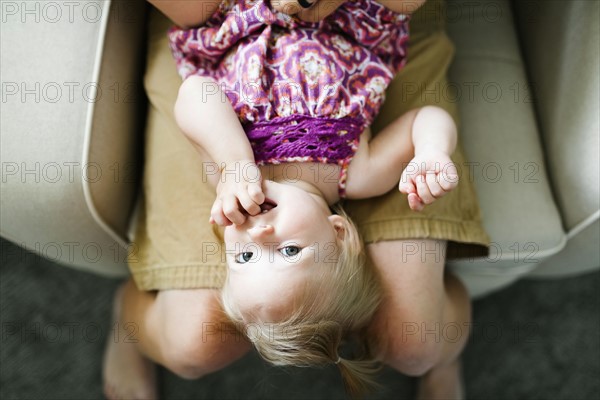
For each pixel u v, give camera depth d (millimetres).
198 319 794
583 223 850
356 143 772
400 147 789
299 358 714
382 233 807
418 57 907
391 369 1110
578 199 850
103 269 1017
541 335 1173
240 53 776
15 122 777
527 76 982
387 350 824
